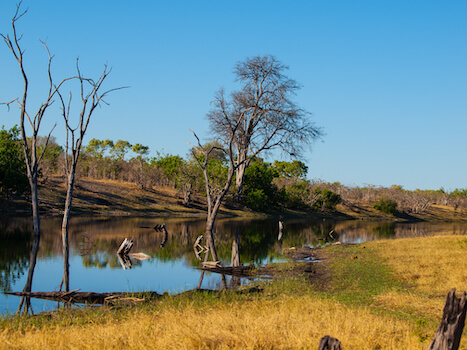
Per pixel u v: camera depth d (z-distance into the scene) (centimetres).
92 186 6531
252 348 704
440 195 13562
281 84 4284
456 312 513
